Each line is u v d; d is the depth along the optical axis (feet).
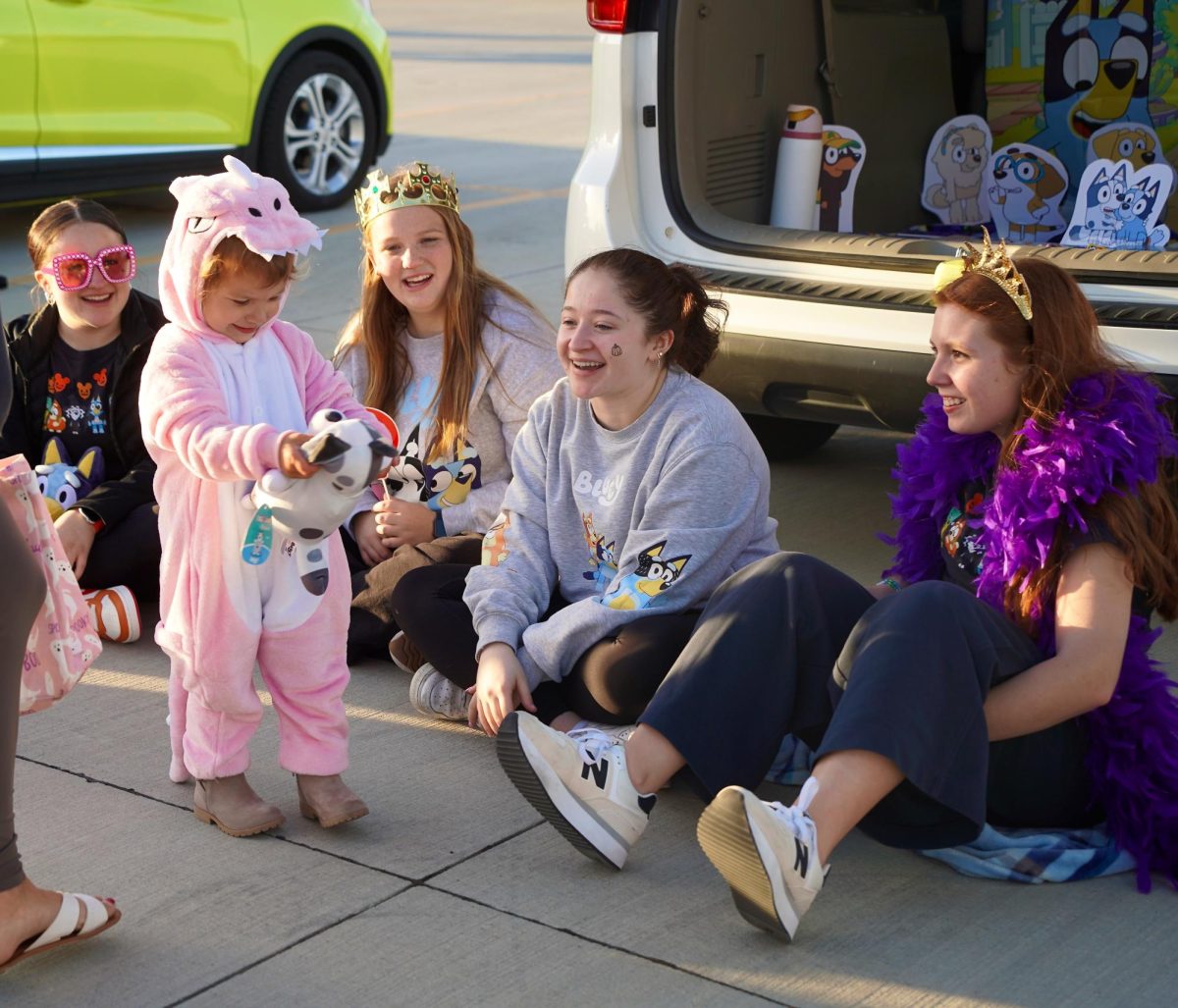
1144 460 8.38
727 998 7.73
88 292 12.09
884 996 7.74
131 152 26.37
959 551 9.22
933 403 9.57
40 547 7.97
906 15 17.24
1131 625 8.68
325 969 8.00
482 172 34.65
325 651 9.20
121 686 11.62
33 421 12.76
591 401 10.06
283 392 9.10
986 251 8.68
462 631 10.37
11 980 7.93
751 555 10.07
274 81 28.55
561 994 7.77
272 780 10.15
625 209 14.10
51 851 9.18
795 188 15.57
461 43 64.44
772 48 15.57
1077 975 7.93
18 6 24.32
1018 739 8.64
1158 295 11.64
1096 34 16.66
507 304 11.84
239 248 8.57
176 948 8.20
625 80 13.97
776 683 8.59
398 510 11.84
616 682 9.53
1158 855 8.82
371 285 11.82
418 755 10.49
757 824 7.61
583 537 10.37
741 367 13.12
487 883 8.84
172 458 8.95
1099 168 14.90
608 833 8.70
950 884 8.82
